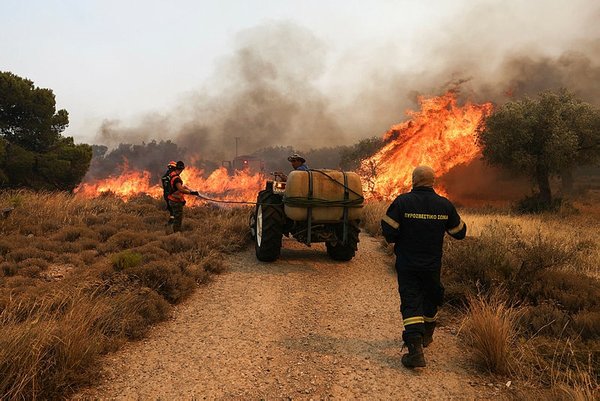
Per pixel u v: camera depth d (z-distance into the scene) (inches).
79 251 297.3
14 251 270.7
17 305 180.9
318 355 169.0
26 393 128.0
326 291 254.2
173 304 228.1
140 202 520.1
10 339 138.6
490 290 222.8
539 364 150.4
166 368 156.6
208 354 168.9
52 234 337.7
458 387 144.3
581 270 285.3
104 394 137.6
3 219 350.9
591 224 726.5
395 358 166.6
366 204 631.2
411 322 154.9
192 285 249.6
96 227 355.9
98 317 181.6
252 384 145.8
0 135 1070.4
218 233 370.0
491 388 143.6
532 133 1023.6
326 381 148.2
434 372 155.1
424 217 157.1
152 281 232.2
